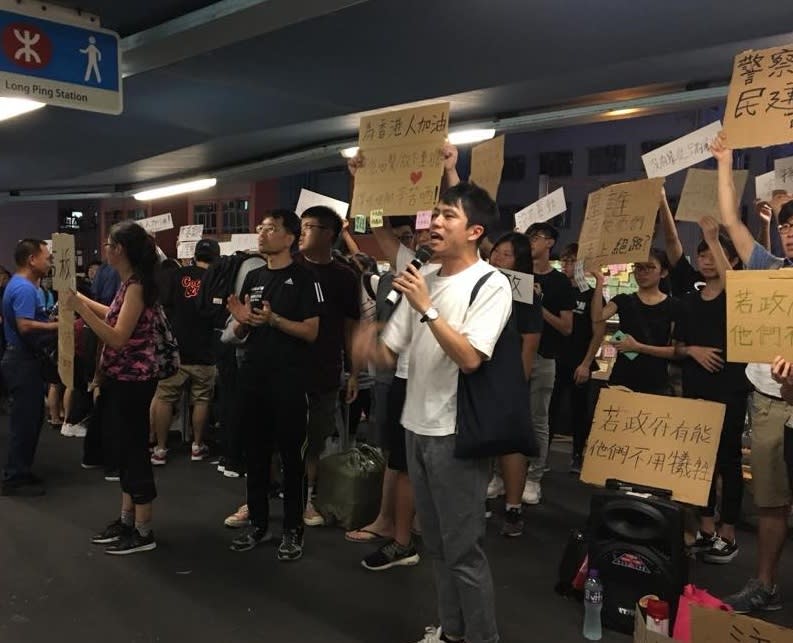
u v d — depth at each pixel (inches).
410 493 121.7
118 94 165.9
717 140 94.7
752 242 94.8
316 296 121.9
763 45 186.4
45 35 153.5
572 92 237.5
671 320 137.2
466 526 82.4
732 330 79.8
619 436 113.0
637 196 125.6
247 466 130.4
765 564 106.3
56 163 413.7
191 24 163.0
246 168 396.2
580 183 403.2
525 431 79.7
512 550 132.6
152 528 141.5
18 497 161.9
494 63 206.4
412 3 163.0
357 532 135.6
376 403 135.3
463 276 83.0
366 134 103.4
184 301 186.2
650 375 137.9
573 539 112.3
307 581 117.6
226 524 142.3
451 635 90.8
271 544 133.3
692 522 129.8
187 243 273.9
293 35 184.4
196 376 190.2
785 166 126.3
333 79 226.7
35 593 112.7
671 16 167.0
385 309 113.9
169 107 268.7
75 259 118.2
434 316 75.8
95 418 133.2
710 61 201.3
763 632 75.5
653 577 98.0
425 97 247.3
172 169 433.1
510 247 130.1
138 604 109.1
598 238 131.4
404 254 114.9
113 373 124.3
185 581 117.3
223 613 106.3
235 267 159.2
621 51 193.6
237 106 266.8
